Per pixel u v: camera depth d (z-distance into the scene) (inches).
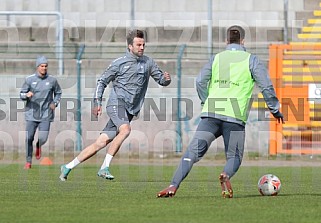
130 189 1718.8
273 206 1355.8
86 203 1406.3
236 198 1488.7
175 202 1409.9
